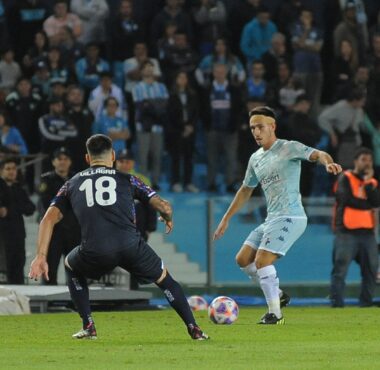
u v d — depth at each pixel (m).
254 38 102.81
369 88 99.81
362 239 72.94
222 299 52.75
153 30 101.44
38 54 97.06
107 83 94.19
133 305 70.62
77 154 89.88
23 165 88.88
